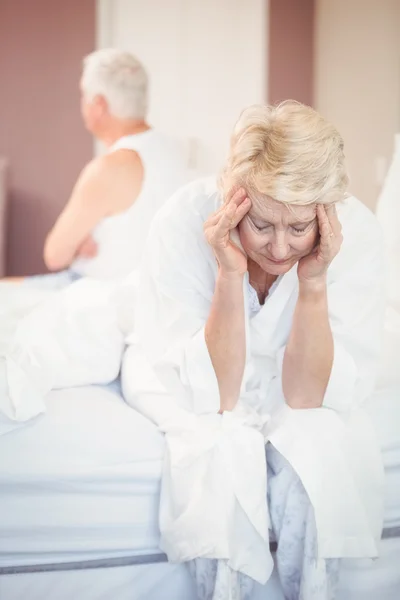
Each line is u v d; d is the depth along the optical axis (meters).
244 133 0.90
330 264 1.05
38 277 1.75
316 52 2.29
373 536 1.04
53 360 1.12
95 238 1.68
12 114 2.59
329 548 0.99
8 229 2.63
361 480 1.04
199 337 1.02
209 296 1.07
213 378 1.02
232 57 2.49
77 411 1.05
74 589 1.02
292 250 0.93
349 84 1.99
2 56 2.56
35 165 2.62
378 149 1.80
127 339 1.21
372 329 1.06
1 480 0.99
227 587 0.99
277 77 2.40
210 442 1.01
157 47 2.53
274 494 1.05
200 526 0.98
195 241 1.05
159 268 1.05
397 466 1.12
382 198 1.49
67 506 1.01
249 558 0.99
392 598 1.12
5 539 1.00
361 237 1.06
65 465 1.00
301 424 1.03
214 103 2.52
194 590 1.05
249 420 1.06
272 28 2.37
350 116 1.97
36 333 1.14
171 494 1.00
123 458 1.02
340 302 1.05
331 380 1.03
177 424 1.04
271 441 1.03
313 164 0.85
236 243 0.98
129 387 1.10
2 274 2.58
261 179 0.86
